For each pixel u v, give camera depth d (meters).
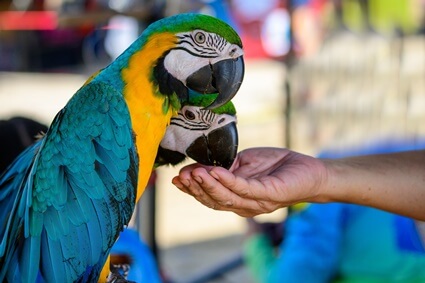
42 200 1.05
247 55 5.21
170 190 3.18
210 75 1.12
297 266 1.51
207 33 1.12
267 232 1.70
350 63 3.05
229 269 2.06
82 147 1.08
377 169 1.15
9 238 1.06
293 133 3.15
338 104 3.04
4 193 1.14
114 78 1.12
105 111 1.08
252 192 1.06
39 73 5.52
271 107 4.13
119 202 1.08
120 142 1.08
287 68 2.40
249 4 5.05
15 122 1.37
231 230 2.72
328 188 1.12
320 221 1.52
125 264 1.27
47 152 1.08
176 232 2.70
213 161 1.16
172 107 1.13
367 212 1.50
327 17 3.27
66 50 5.42
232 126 1.16
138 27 1.83
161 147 1.18
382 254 1.48
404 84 3.01
